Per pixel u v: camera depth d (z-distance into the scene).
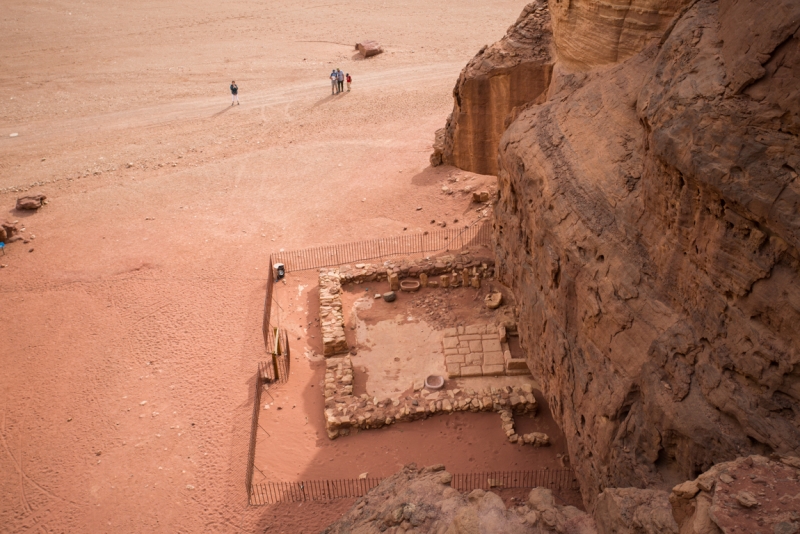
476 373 18.22
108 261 24.66
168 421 17.22
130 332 20.61
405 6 65.06
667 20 12.97
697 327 9.82
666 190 10.33
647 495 8.77
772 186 8.23
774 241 8.41
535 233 14.20
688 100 9.66
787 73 8.20
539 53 19.39
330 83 44.59
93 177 32.09
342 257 24.44
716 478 7.49
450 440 16.45
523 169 15.12
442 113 38.16
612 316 11.38
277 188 30.23
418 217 27.00
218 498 15.09
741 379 9.08
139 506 14.95
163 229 26.92
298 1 67.88
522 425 16.86
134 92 44.34
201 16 62.75
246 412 17.44
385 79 44.66
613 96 13.30
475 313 20.83
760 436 8.63
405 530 10.00
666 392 10.05
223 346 19.89
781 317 8.39
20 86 45.56
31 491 15.37
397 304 21.59
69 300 22.36
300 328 20.81
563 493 14.80
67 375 18.88
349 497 14.96
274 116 39.28
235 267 24.05
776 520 6.72
